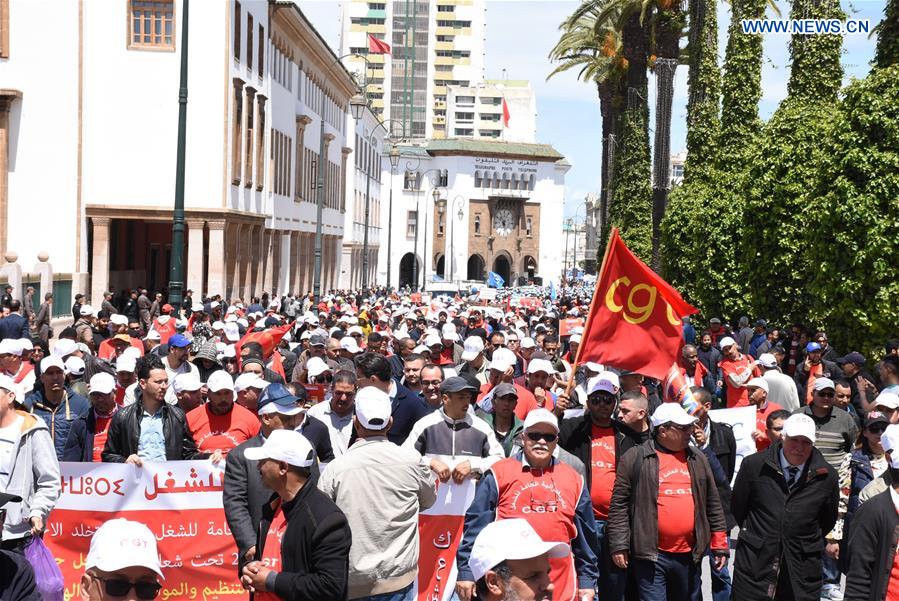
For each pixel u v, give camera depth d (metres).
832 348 22.11
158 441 10.00
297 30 58.03
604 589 8.70
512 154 137.12
